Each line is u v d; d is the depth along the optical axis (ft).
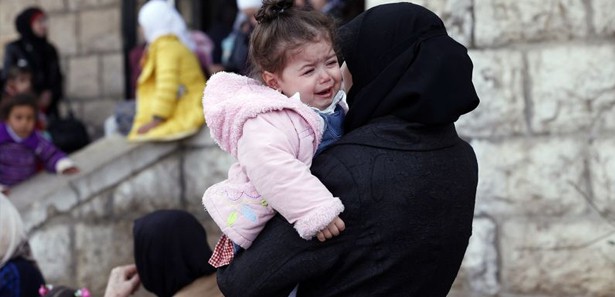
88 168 21.88
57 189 21.48
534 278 16.93
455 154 8.66
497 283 17.11
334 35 8.98
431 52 8.47
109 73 32.40
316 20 8.89
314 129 8.54
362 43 8.90
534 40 16.93
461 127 17.22
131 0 28.55
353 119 8.75
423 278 8.46
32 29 28.60
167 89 21.53
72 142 26.48
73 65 33.04
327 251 8.27
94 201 21.68
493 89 17.08
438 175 8.38
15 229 13.20
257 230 8.63
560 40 16.81
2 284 12.91
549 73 16.84
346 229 8.22
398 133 8.37
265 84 9.16
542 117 16.89
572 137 16.76
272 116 8.43
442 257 8.50
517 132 17.01
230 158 21.27
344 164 8.31
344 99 9.37
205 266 12.47
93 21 32.65
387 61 8.71
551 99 16.84
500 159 17.04
